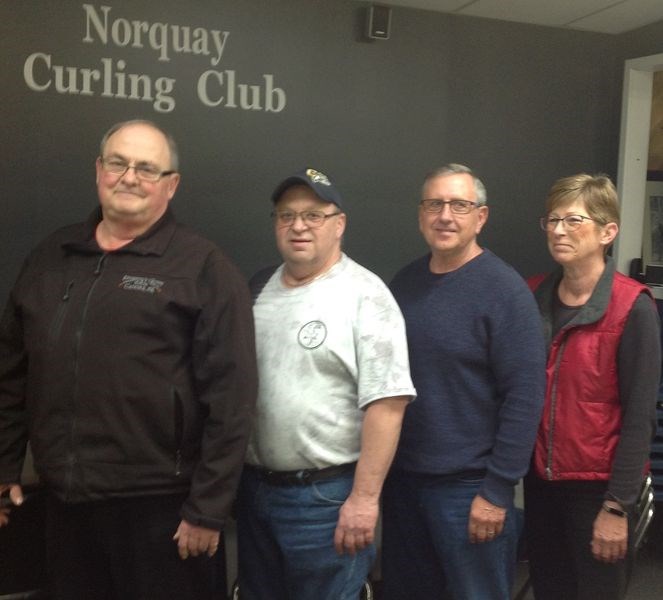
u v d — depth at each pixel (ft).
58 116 8.94
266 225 9.89
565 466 6.63
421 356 6.56
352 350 6.06
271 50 9.63
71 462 5.79
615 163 11.16
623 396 6.45
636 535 6.71
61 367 5.77
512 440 6.25
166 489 5.87
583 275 6.74
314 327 6.05
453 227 6.49
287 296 6.31
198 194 9.55
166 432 5.80
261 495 6.31
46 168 8.96
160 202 6.07
